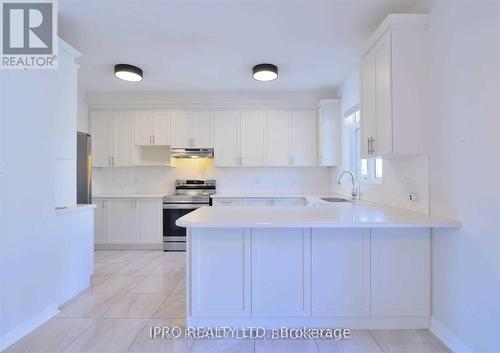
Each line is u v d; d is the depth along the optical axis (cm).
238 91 454
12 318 193
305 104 453
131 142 459
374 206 262
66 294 256
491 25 152
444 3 189
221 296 204
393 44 208
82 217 282
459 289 177
